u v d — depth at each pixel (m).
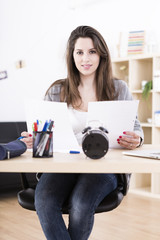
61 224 1.35
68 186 1.49
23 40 4.66
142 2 4.17
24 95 4.68
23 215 3.05
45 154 1.23
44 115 1.49
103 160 1.14
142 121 4.09
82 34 1.68
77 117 1.75
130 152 1.29
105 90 1.78
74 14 4.83
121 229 2.70
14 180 3.71
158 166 1.08
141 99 4.06
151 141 4.09
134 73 3.99
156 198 3.65
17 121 4.61
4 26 4.50
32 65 4.72
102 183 1.44
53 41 4.83
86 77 1.78
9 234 2.57
